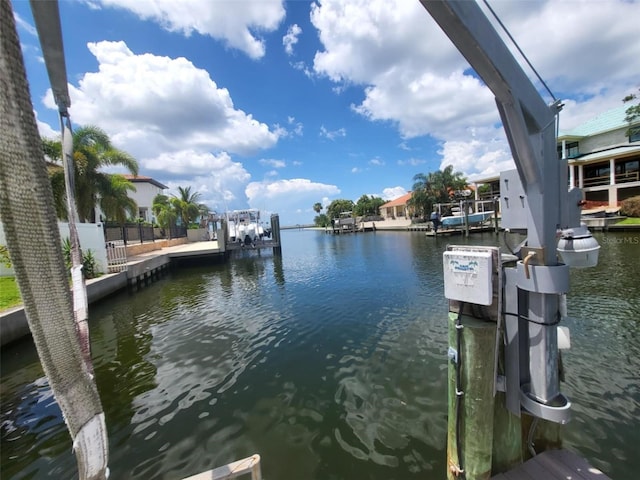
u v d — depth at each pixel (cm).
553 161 175
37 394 455
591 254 215
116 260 1174
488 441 185
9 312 613
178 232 2800
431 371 442
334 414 363
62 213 1090
